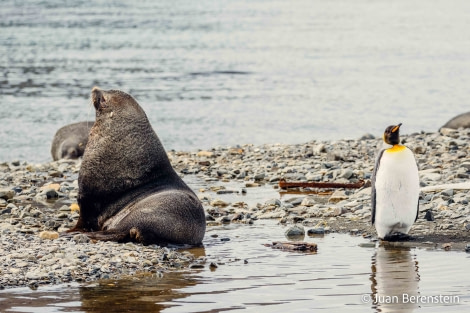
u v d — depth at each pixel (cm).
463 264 1634
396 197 1838
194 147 3997
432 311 1338
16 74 6644
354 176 2644
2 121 4750
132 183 1939
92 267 1622
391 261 1673
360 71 7162
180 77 6656
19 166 3083
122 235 1841
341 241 1880
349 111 5191
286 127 4616
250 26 11419
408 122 4803
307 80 6606
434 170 2559
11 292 1462
